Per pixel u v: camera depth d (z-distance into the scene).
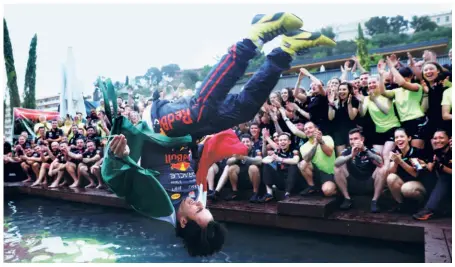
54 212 5.93
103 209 5.97
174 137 3.18
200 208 3.02
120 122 3.21
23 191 7.52
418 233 3.55
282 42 2.92
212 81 2.97
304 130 4.79
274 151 4.96
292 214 4.21
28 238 4.59
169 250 3.98
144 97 5.80
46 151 7.61
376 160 4.23
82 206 6.28
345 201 4.43
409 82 4.20
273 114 4.97
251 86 2.96
